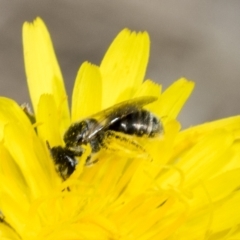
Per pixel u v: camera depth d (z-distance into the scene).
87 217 0.09
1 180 0.09
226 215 0.09
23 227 0.09
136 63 0.10
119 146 0.09
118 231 0.09
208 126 0.10
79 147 0.09
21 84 0.15
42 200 0.09
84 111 0.10
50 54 0.10
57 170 0.09
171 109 0.10
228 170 0.09
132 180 0.09
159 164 0.09
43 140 0.09
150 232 0.09
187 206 0.09
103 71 0.10
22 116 0.09
